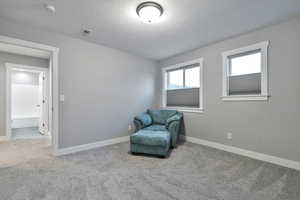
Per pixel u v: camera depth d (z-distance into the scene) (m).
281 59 2.32
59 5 1.95
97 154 2.80
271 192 1.66
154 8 1.92
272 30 2.41
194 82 3.67
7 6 1.96
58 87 2.75
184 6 1.95
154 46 3.37
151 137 2.69
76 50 2.96
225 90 2.98
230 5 1.92
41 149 3.08
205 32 2.68
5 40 2.27
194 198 1.57
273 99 2.40
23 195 1.59
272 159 2.40
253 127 2.62
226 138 2.98
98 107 3.29
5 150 3.02
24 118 5.80
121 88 3.69
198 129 3.49
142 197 1.58
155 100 4.45
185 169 2.21
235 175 2.03
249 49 2.65
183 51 3.68
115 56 3.57
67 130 2.86
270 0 1.82
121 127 3.69
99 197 1.57
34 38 2.52
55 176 1.98
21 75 5.85
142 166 2.30
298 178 1.93
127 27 2.52
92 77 3.19
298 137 2.17
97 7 1.99
